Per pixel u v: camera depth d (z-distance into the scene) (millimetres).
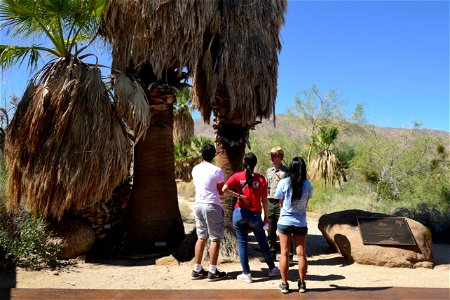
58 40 7625
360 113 23547
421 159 16906
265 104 8062
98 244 8125
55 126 6941
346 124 23922
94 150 6941
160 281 6156
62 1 7191
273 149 7449
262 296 5125
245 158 6234
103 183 7020
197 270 6195
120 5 7504
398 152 17469
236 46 7598
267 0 8102
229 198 7750
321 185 19562
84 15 7590
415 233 7402
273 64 8273
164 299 4980
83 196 6977
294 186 5410
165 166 8617
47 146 6941
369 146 19094
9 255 6840
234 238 7535
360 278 6242
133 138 8023
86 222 7977
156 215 8359
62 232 7414
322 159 20594
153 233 8273
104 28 8039
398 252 7109
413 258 7051
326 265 7195
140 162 8547
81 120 6957
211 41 7613
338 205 15508
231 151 8180
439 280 6195
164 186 8547
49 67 7660
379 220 7684
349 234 7625
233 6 7641
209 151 6438
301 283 5367
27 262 6992
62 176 6875
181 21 7395
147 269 6973
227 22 7633
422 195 14359
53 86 7219
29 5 7250
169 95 8406
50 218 7625
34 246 6941
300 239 5484
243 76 7625
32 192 7039
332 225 8109
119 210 8781
